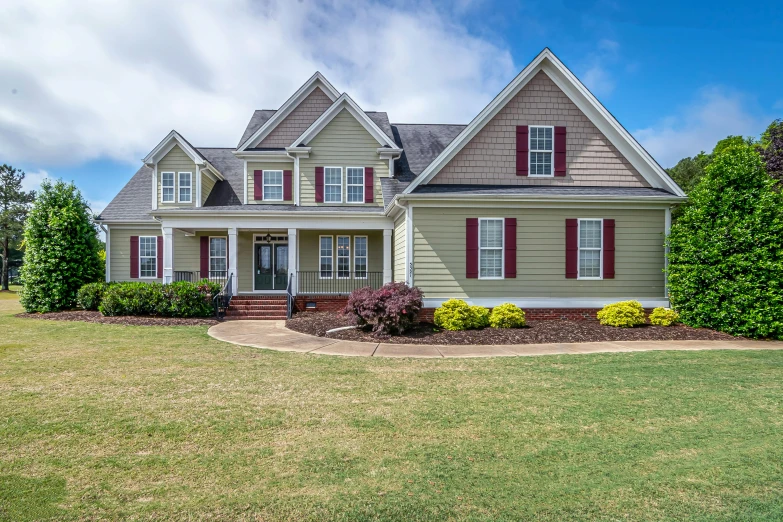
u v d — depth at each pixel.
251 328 12.33
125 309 14.31
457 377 6.89
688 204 12.73
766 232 10.32
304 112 18.50
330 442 4.29
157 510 3.06
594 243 12.71
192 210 15.55
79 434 4.47
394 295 10.88
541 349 9.30
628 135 13.24
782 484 3.49
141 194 20.48
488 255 12.61
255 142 18.11
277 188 17.73
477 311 11.50
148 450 4.09
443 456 3.98
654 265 12.76
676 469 3.75
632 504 3.18
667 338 10.42
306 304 15.77
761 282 10.31
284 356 8.52
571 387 6.31
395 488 3.39
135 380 6.64
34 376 6.87
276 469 3.71
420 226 12.48
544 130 13.40
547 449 4.15
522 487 3.42
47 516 2.98
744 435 4.52
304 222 15.85
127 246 19.14
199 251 18.70
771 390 6.17
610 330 11.08
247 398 5.73
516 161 13.27
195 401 5.59
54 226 16.09
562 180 13.35
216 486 3.41
